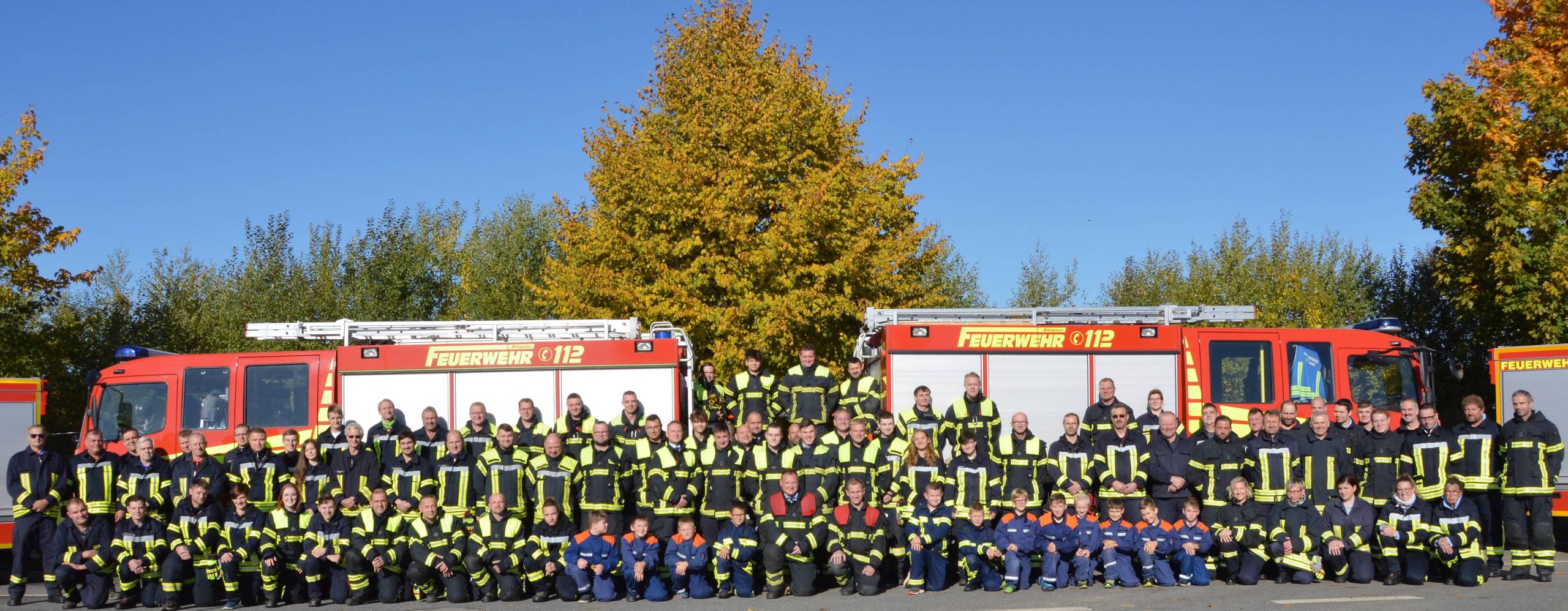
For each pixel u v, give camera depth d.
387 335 13.38
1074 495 10.99
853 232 19.16
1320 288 27.64
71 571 10.61
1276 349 13.14
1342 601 9.58
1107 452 11.25
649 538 10.60
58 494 11.25
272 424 12.77
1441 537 10.27
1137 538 10.73
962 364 12.94
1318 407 11.07
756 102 20.22
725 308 18.70
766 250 18.25
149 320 25.89
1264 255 28.92
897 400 12.87
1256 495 10.79
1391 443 11.02
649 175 18.73
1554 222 16.86
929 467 10.90
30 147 19.59
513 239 28.25
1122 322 13.78
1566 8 17.69
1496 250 17.73
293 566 10.78
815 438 10.96
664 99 21.44
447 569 10.43
